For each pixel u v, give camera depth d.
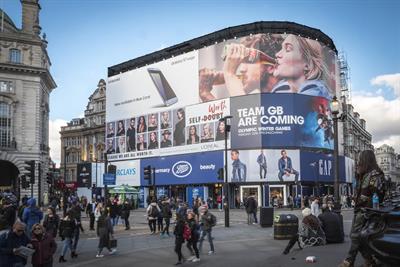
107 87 74.88
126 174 69.38
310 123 55.53
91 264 14.17
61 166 101.75
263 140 53.88
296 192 53.44
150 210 23.86
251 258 13.68
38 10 65.06
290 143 53.94
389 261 5.38
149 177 36.16
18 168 60.88
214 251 16.09
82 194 71.00
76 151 99.69
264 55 55.31
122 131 71.12
